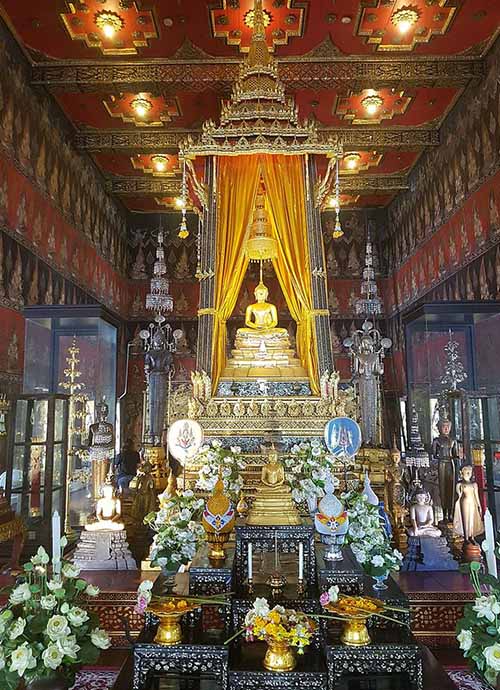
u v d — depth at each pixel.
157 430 10.62
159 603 3.46
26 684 3.16
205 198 7.29
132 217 17.06
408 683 3.37
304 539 4.05
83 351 8.91
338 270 16.61
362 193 15.04
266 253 7.61
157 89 10.20
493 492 7.22
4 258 8.36
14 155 8.88
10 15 8.62
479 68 9.75
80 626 3.24
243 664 3.38
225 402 6.75
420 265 13.55
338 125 12.21
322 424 6.63
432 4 8.55
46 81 9.81
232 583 3.94
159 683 3.39
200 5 8.62
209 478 5.21
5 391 8.20
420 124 12.12
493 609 2.99
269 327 7.99
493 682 2.95
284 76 10.02
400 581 5.10
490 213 9.39
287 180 7.30
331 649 3.24
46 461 7.02
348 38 9.38
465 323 8.44
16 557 5.93
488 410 7.54
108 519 5.78
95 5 8.55
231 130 7.18
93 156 13.38
